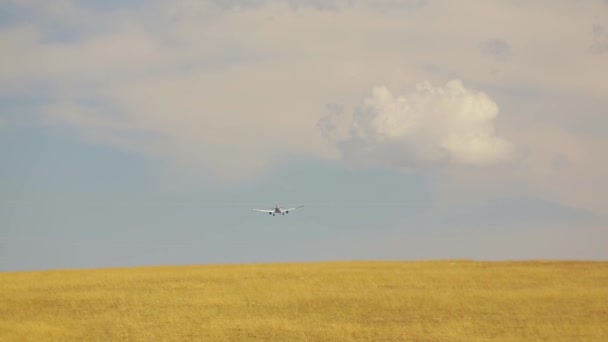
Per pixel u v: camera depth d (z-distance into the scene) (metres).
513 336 52.78
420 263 99.81
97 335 55.47
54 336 54.56
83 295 74.31
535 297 68.19
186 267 99.62
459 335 53.62
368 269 91.50
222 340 53.03
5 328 56.69
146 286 79.94
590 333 53.19
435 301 67.06
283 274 87.56
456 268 92.19
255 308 66.31
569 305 64.88
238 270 92.69
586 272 86.69
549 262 100.06
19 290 78.00
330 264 99.50
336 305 66.81
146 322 60.62
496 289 74.56
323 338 53.66
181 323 59.78
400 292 72.44
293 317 62.16
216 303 68.75
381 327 57.16
